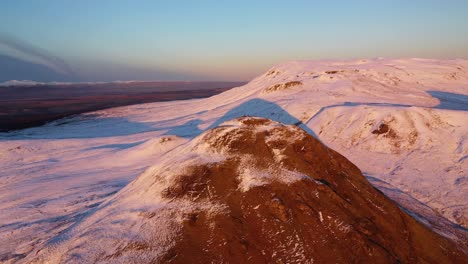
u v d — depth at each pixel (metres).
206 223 10.90
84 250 10.70
